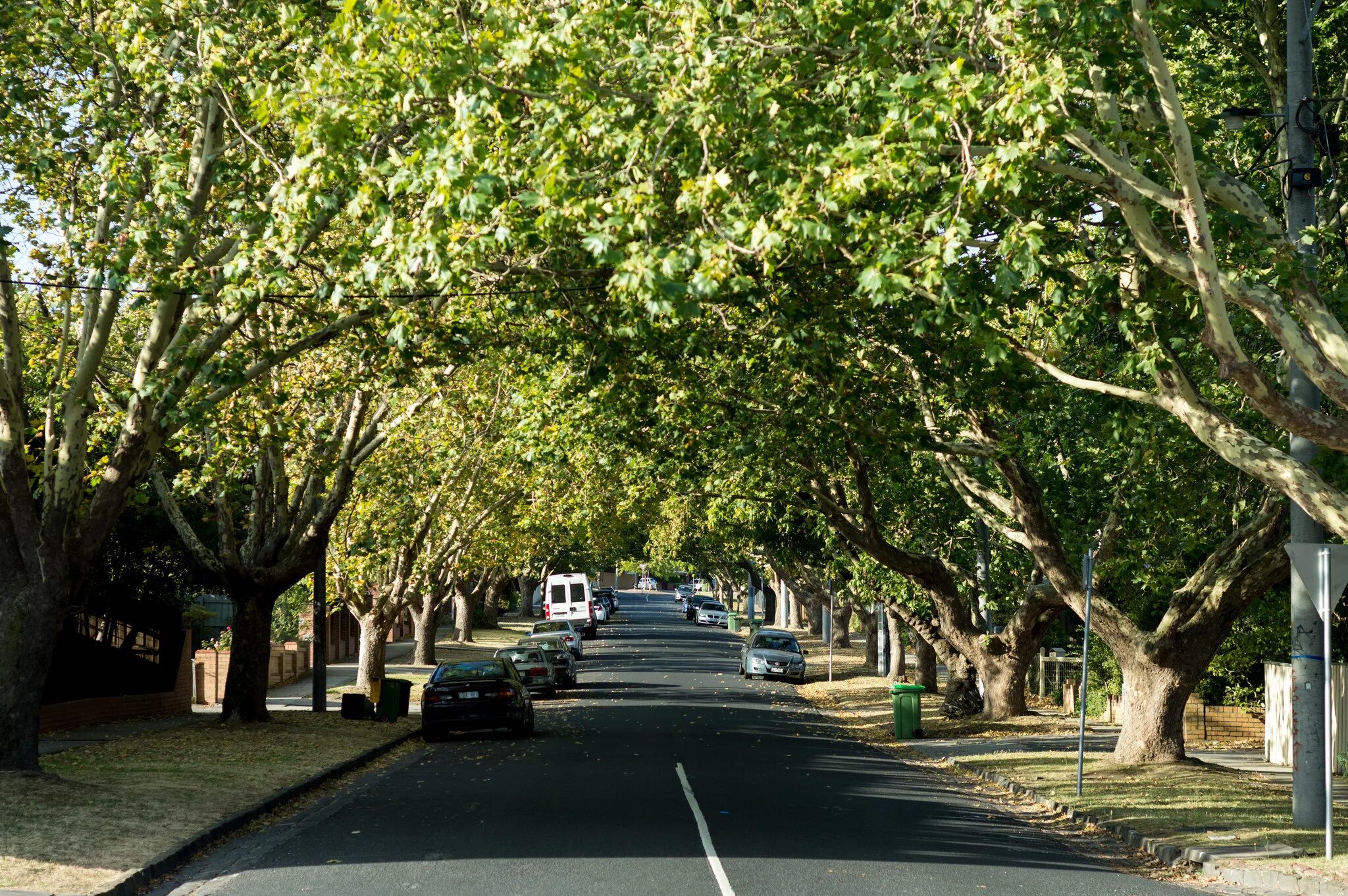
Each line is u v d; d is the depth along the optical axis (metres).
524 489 34.50
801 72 12.12
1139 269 13.00
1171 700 19.91
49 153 14.63
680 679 44.62
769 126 11.59
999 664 29.20
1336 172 15.91
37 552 14.72
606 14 11.38
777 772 18.83
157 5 13.55
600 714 30.27
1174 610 19.91
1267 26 15.23
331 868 11.05
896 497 28.36
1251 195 12.16
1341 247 14.10
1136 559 23.89
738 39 11.52
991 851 12.57
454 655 53.84
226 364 14.95
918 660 39.75
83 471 15.19
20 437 14.70
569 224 11.80
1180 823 14.09
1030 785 17.70
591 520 36.19
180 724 24.56
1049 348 16.48
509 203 11.18
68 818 12.55
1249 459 11.98
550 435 23.12
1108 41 11.37
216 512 23.98
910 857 11.85
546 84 11.54
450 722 24.28
